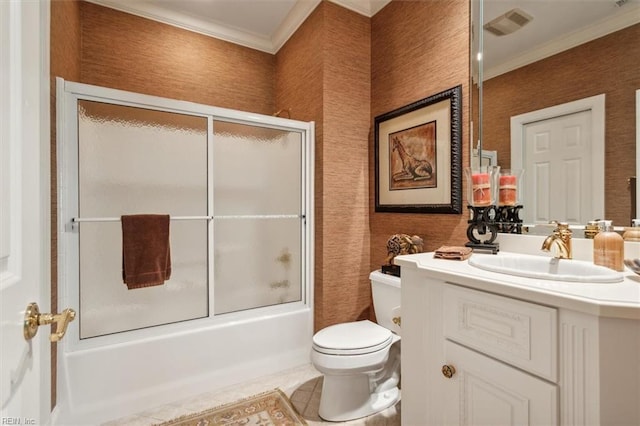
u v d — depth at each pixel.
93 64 2.14
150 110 1.71
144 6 2.27
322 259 2.11
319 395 1.77
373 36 2.24
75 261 1.52
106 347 1.55
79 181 1.53
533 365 0.83
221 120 1.93
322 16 2.10
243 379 1.91
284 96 2.64
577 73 1.23
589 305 0.72
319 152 2.13
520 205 1.41
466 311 1.00
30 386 0.61
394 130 2.06
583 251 1.18
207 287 1.88
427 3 1.84
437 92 1.78
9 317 0.52
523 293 0.84
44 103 1.22
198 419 1.56
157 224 1.67
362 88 2.24
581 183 1.22
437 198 1.78
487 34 1.53
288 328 2.08
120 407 1.57
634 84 1.09
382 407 1.63
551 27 1.31
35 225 0.64
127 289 1.66
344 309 2.17
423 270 1.14
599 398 0.72
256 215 2.05
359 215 2.24
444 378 1.07
